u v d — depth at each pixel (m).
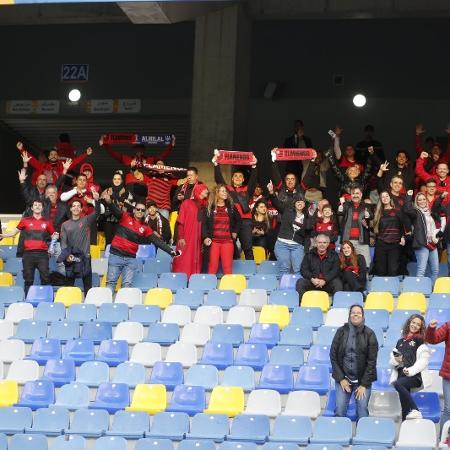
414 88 47.50
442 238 31.61
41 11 49.38
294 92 48.47
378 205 31.62
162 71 49.78
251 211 34.97
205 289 31.94
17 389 26.17
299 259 31.88
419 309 29.58
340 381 23.52
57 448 22.89
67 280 33.06
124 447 22.73
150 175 38.00
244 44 44.28
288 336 27.91
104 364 26.94
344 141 47.94
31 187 35.69
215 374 26.20
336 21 48.31
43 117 51.00
